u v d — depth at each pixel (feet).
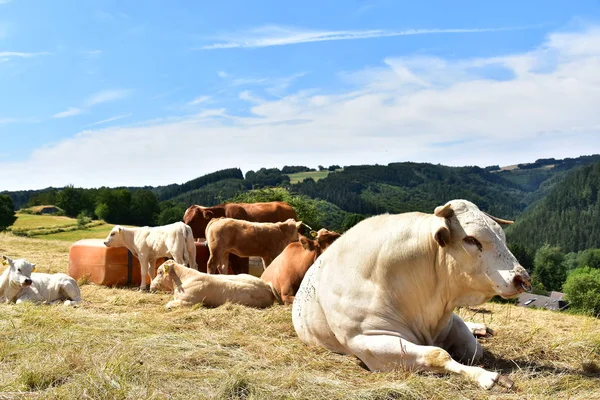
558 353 20.04
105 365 16.34
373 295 18.21
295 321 21.40
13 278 31.07
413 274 17.92
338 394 14.88
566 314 32.76
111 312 28.22
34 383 15.67
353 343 18.24
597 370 18.07
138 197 287.07
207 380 15.92
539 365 18.71
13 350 18.72
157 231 39.78
